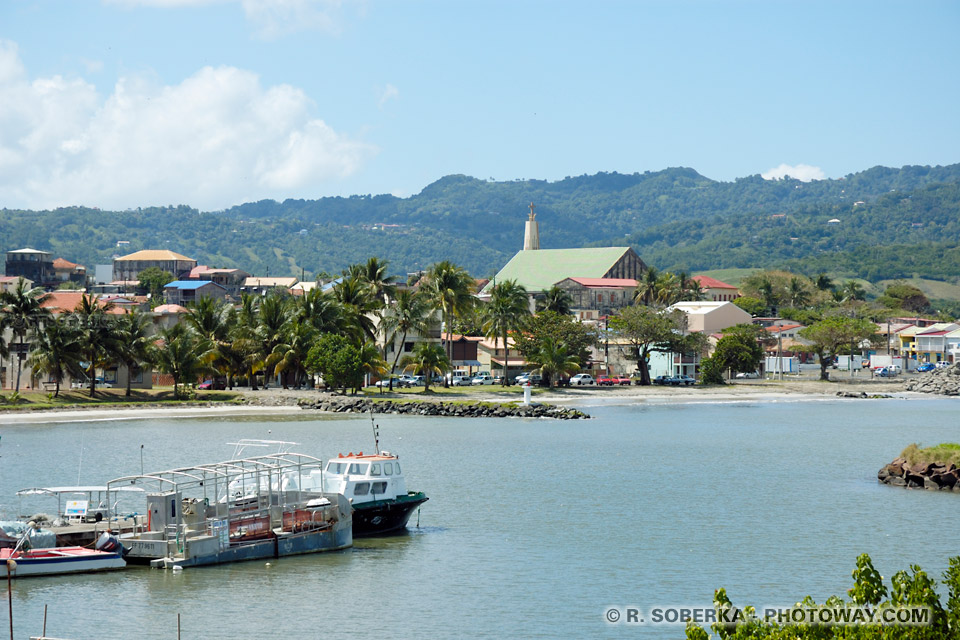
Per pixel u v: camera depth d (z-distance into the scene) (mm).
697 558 56656
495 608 47188
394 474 62812
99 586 49250
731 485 81562
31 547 51000
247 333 158375
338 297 170875
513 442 110312
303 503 56656
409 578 51812
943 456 80688
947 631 28531
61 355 137000
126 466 86438
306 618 45406
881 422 139875
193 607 46500
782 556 56969
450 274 174250
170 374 155875
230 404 146625
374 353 158000
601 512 69375
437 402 146125
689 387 199125
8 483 77312
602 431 124188
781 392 194125
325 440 107938
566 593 49594
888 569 54281
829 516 68312
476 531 63125
